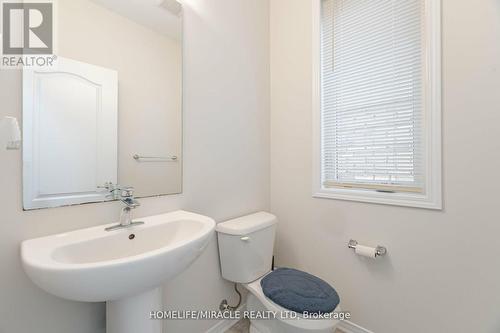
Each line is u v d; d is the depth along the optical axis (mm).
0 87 723
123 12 1009
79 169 884
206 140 1342
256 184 1693
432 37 1132
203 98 1324
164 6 1144
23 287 759
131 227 910
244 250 1316
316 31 1565
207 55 1343
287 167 1748
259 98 1716
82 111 895
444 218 1122
